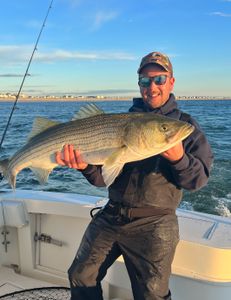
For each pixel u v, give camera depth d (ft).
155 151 7.39
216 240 8.66
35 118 8.91
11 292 10.93
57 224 11.75
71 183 32.78
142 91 8.66
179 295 8.77
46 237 11.92
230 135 67.72
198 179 7.53
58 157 8.35
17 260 12.36
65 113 118.73
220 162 40.75
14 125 74.95
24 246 12.09
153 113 7.86
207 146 7.91
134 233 7.95
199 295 8.55
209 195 28.14
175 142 7.19
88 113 8.29
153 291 7.79
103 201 11.52
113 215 8.20
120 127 7.75
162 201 7.88
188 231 9.17
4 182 27.32
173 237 7.90
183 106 230.27
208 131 75.15
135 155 7.62
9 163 9.45
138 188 7.88
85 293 8.55
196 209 25.41
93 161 8.05
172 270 8.71
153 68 8.39
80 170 8.56
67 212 11.32
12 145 49.44
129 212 7.94
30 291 10.86
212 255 8.30
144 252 7.87
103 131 7.93
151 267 7.79
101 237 8.33
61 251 11.73
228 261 8.27
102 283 10.55
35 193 12.53
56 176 35.04
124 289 10.38
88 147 8.07
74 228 11.47
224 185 30.58
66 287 11.05
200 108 197.67
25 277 12.01
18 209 11.58
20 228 12.05
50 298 10.54
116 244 8.34
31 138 8.98
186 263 8.61
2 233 12.19
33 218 12.01
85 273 8.46
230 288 8.35
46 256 12.00
